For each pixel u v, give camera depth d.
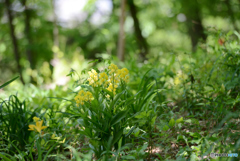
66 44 17.75
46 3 13.33
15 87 5.61
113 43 15.65
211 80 3.66
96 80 2.20
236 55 3.14
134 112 2.47
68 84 5.92
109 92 2.19
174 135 2.44
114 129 2.24
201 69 3.85
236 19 9.45
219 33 3.59
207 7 10.45
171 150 2.28
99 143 2.19
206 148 2.01
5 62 14.58
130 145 2.25
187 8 10.47
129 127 2.45
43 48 12.66
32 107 4.18
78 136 2.57
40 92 5.08
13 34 12.24
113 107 2.29
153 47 14.30
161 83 3.85
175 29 14.51
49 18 14.05
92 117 2.22
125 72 2.28
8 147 2.40
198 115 3.07
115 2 13.27
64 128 2.81
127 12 14.71
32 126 2.03
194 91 3.44
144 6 14.12
